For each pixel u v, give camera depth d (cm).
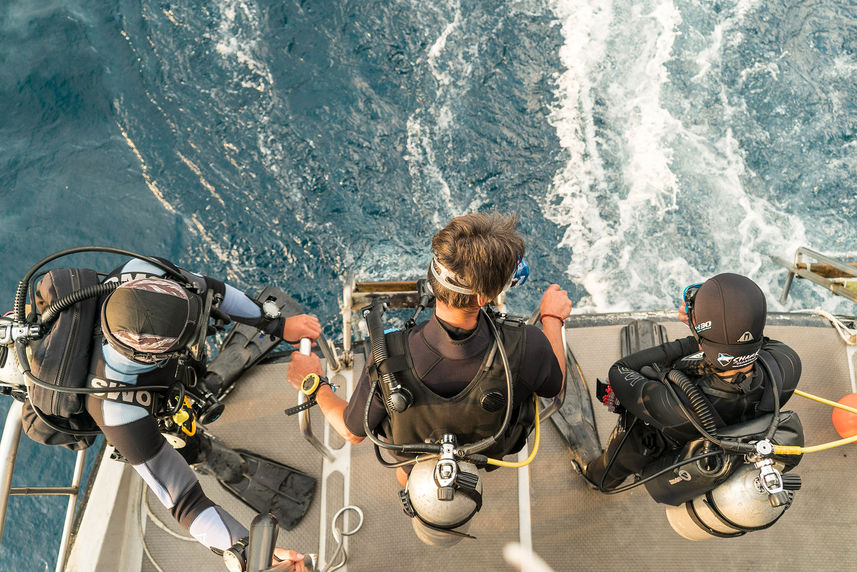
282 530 335
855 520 326
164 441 241
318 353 385
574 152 1069
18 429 269
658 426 229
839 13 1201
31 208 980
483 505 336
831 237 988
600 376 372
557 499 336
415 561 325
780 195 1030
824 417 355
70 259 941
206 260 942
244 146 1051
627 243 983
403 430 202
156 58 1138
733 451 209
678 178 1045
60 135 1058
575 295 939
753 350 196
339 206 995
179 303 215
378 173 1032
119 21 1178
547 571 321
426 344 188
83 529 323
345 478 346
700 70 1154
